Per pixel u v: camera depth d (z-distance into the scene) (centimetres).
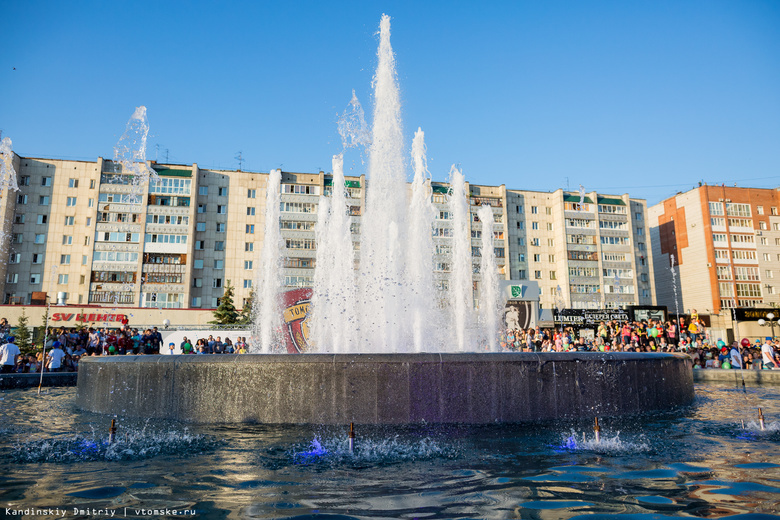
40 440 570
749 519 311
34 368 1563
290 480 406
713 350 2103
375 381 675
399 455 496
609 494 366
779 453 499
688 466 448
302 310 1984
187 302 5038
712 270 6194
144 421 712
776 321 5000
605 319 4631
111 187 5122
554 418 704
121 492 372
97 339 1759
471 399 680
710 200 6400
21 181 5041
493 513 326
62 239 5031
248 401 691
